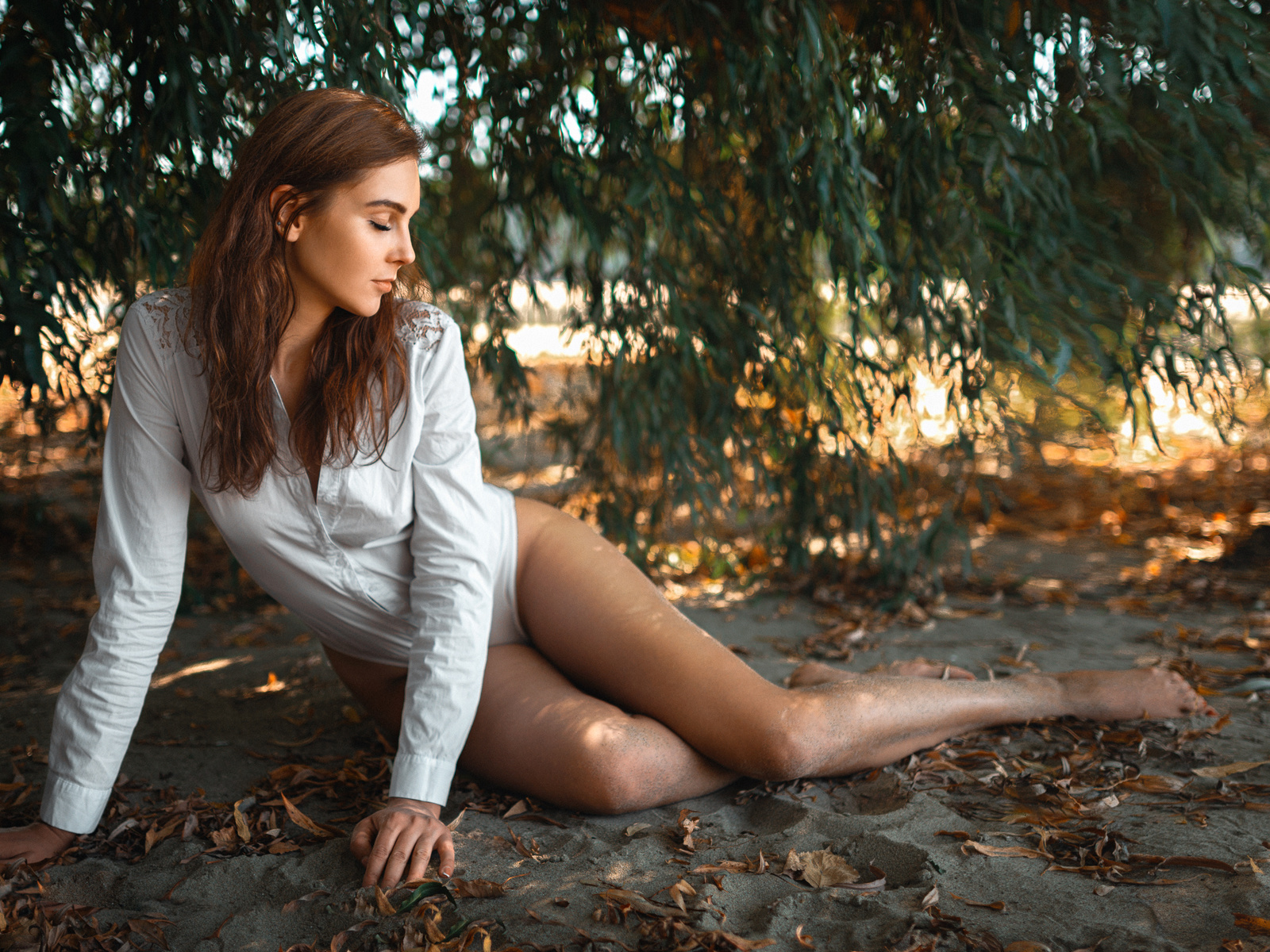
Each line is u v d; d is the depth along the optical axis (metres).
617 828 1.72
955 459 3.18
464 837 1.68
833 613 3.16
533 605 1.91
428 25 2.56
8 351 2.04
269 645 3.03
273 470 1.54
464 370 1.65
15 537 4.23
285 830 1.73
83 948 1.36
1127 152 2.71
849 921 1.39
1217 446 5.53
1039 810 1.74
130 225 2.29
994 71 2.19
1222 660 2.57
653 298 2.82
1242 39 2.09
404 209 1.44
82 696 1.55
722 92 2.53
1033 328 2.46
